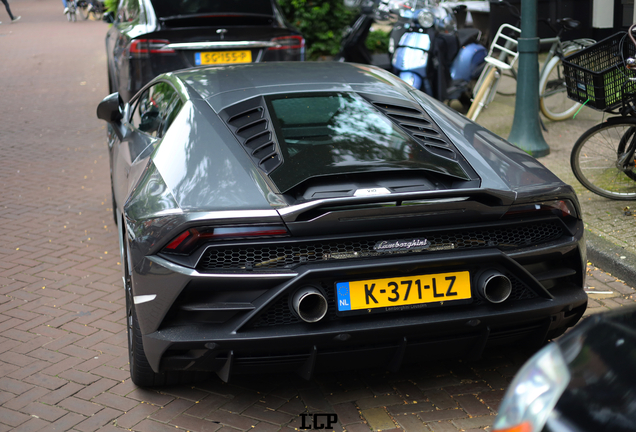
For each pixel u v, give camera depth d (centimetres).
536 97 650
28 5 3394
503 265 266
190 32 686
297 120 305
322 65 382
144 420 281
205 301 255
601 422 129
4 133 891
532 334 289
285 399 296
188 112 320
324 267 247
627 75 476
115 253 481
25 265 462
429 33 753
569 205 283
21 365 330
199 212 250
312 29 1125
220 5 727
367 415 281
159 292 257
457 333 269
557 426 132
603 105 486
